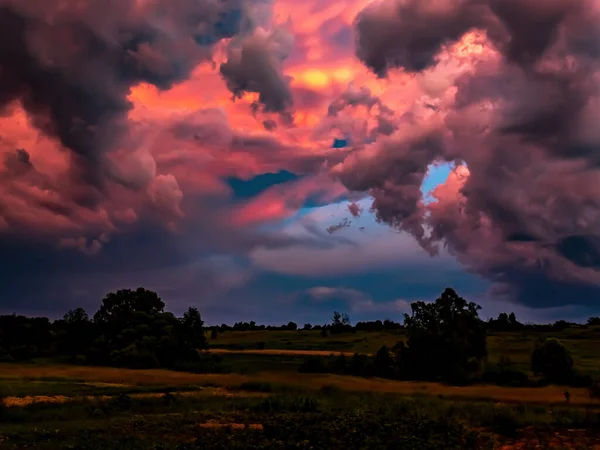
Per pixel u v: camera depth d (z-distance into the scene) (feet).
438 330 286.66
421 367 280.10
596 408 159.53
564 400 179.93
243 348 486.79
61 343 419.33
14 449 91.66
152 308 422.82
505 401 176.04
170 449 87.35
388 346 469.57
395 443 89.61
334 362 319.47
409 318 298.97
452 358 275.39
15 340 418.92
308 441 92.68
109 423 117.19
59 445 92.73
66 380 250.98
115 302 419.54
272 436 98.99
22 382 236.02
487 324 584.81
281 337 588.91
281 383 216.95
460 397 186.29
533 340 453.99
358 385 224.12
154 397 174.50
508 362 292.61
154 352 358.84
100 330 411.54
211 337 610.65
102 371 311.88
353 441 92.38
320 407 138.72
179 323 387.96
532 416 122.42
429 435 97.40
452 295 298.15
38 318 438.81
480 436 99.40
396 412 126.72
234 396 175.22
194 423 117.50
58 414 132.67
